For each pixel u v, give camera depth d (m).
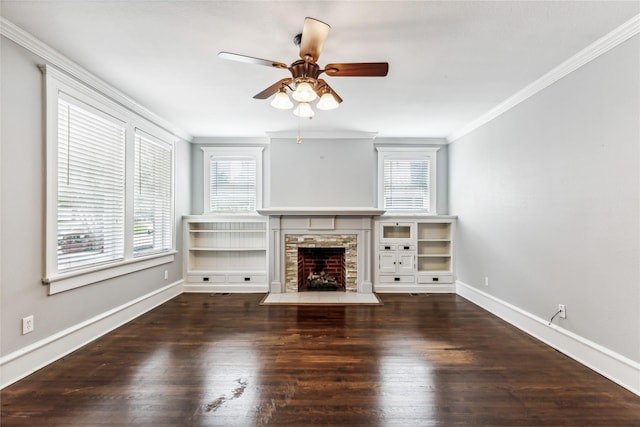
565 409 1.97
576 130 2.62
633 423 1.84
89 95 2.94
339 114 4.06
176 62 2.69
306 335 3.20
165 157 4.48
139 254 3.86
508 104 3.55
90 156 3.00
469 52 2.49
